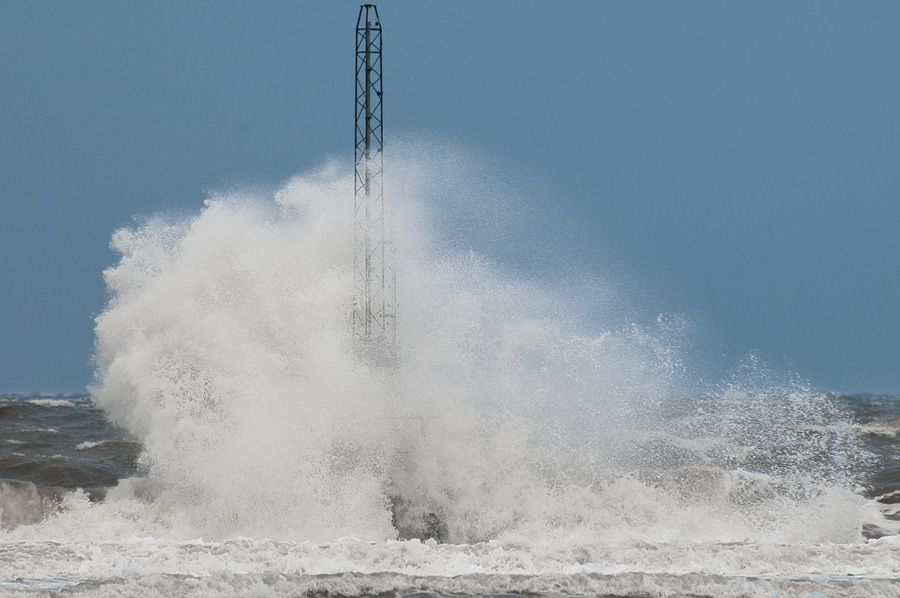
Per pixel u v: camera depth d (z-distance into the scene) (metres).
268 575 42.62
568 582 42.97
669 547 48.69
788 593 41.59
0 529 57.50
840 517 61.94
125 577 42.66
